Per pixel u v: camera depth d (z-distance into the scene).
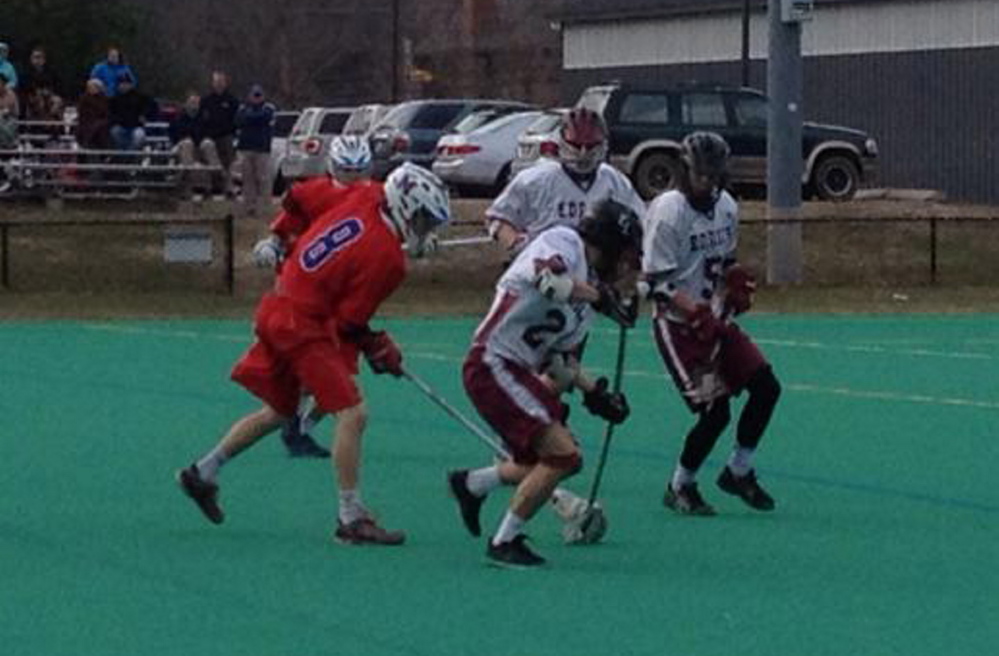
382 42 133.25
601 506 19.94
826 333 42.94
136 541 18.52
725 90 61.91
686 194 19.62
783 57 51.31
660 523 19.66
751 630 14.98
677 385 19.88
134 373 34.00
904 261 55.75
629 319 17.16
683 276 19.78
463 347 39.09
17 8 82.56
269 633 14.85
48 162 58.12
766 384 20.00
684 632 14.90
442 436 26.09
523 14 141.12
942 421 27.88
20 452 24.45
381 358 18.27
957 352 38.44
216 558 17.70
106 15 84.56
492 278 52.66
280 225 19.62
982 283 54.62
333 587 16.47
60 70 82.88
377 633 14.85
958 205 69.31
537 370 17.27
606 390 17.75
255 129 57.09
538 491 17.09
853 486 22.16
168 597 16.08
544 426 16.92
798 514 20.28
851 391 31.59
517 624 15.13
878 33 87.19
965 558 17.92
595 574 17.05
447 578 16.81
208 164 60.22
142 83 98.69
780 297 50.19
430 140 69.50
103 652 14.30
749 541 18.70
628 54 98.00
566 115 21.22
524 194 20.98
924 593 16.34
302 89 128.50
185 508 20.36
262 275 51.44
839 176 64.19
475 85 136.62
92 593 16.23
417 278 52.22
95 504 20.59
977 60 83.56
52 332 42.28
